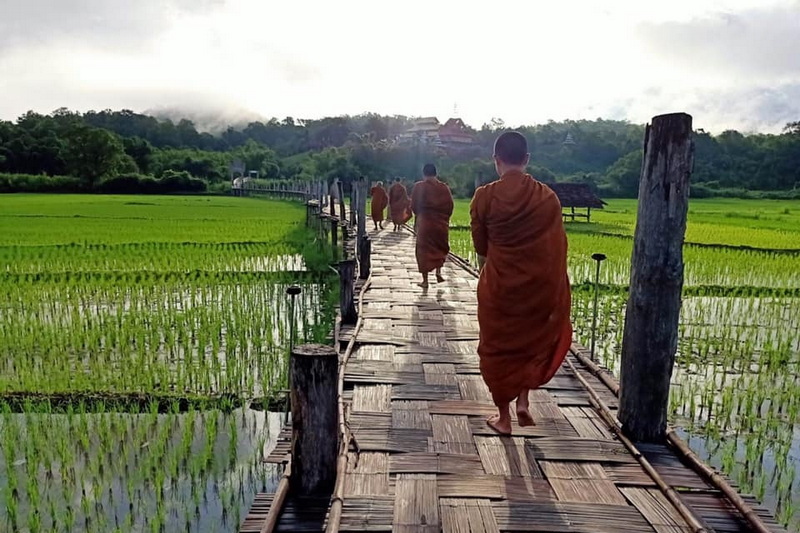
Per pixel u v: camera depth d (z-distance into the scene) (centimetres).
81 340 736
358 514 303
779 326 857
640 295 382
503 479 339
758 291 1104
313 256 1398
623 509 313
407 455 362
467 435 391
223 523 392
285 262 1343
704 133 6606
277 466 457
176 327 801
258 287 1072
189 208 3244
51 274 1141
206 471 451
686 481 345
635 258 386
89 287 1045
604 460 362
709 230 2223
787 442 502
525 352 379
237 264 1300
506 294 378
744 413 561
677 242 373
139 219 2458
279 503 309
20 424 516
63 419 525
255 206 3525
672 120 359
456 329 635
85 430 481
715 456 480
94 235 1827
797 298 1066
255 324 816
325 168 5853
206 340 751
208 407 557
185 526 388
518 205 379
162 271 1193
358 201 1269
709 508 321
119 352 705
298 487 327
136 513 399
